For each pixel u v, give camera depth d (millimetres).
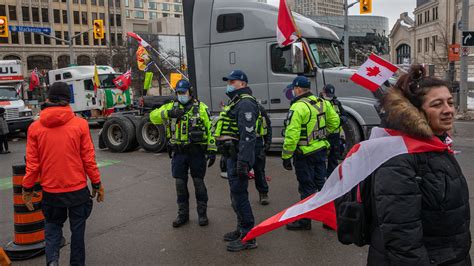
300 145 5094
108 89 20781
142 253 4848
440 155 2090
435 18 60406
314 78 9906
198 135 5367
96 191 4227
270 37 10141
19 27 27672
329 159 6305
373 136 2256
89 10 79500
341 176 2275
